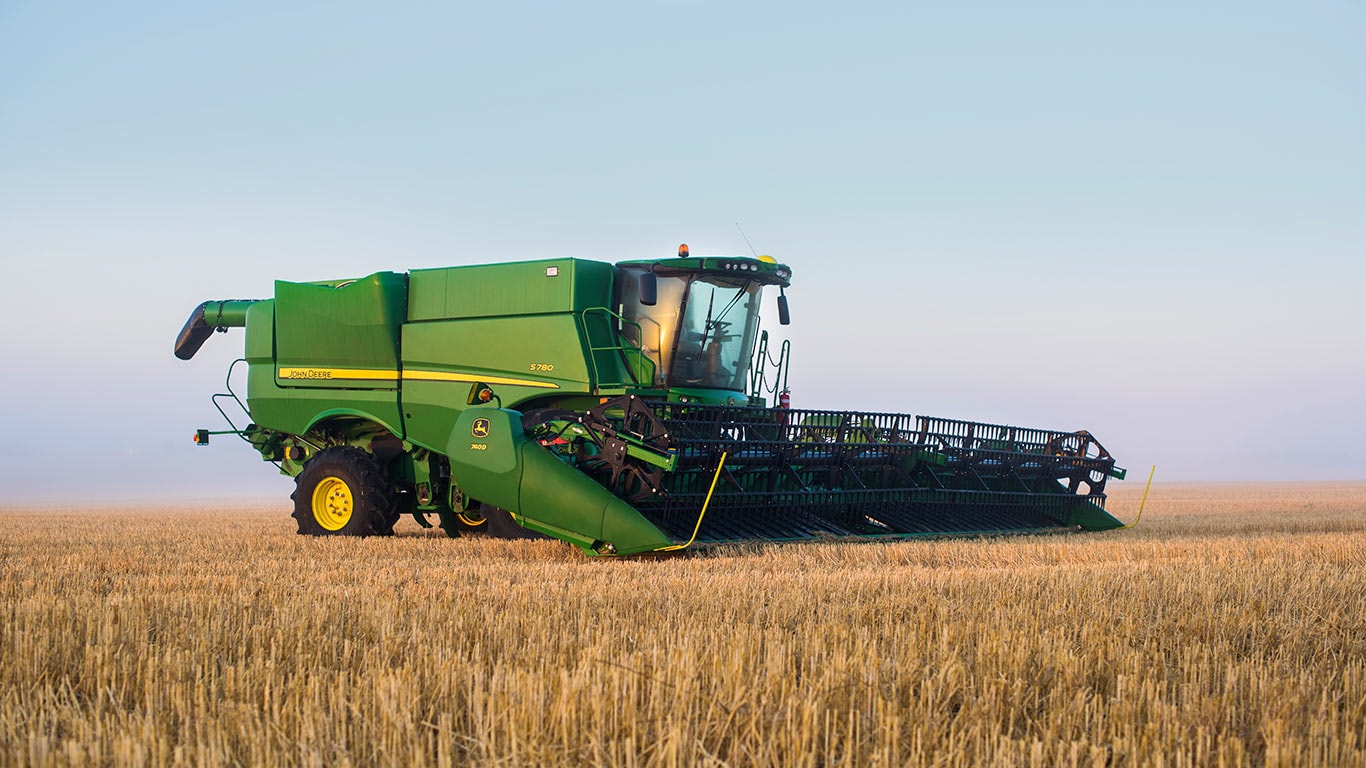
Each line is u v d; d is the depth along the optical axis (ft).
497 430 39.22
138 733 14.25
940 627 21.35
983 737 14.78
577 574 30.83
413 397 47.47
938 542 41.88
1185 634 22.67
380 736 14.30
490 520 41.78
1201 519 71.05
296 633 20.40
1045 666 18.29
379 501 47.14
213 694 16.02
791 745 13.74
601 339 44.91
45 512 96.94
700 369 46.21
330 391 49.44
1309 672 19.07
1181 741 14.39
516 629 21.18
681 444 37.81
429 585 28.02
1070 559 38.40
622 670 16.19
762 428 41.83
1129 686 17.06
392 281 48.16
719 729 14.48
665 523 38.27
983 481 50.31
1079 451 56.34
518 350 45.34
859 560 36.27
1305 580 29.53
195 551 40.47
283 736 14.14
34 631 19.97
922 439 47.52
